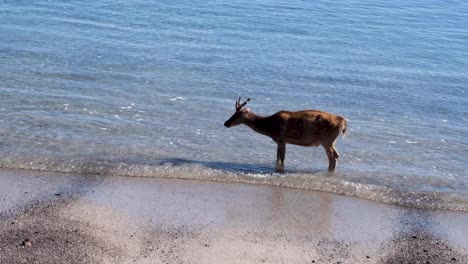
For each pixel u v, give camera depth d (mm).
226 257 11031
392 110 19484
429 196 13828
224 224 12227
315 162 15484
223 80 21312
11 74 20438
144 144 15820
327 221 12562
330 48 26203
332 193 13773
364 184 14211
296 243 11656
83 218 12133
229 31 27844
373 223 12586
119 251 11055
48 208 12445
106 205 12727
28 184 13438
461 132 17922
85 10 30391
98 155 15000
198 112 18297
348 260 11156
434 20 33031
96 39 25375
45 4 31125
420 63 24812
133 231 11797
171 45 25094
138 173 14203
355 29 29797
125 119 17391
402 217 12898
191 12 31125
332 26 30078
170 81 20844
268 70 22656
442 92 21453
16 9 29719
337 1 36625
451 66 24594
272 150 16078
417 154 16188
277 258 11086
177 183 13891
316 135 14727
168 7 31984
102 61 22531
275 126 14945
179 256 10992
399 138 17219
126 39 25641
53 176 13883
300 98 20094
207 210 12750
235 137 16719
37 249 10930
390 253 11477
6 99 18188
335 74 22703
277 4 34406
